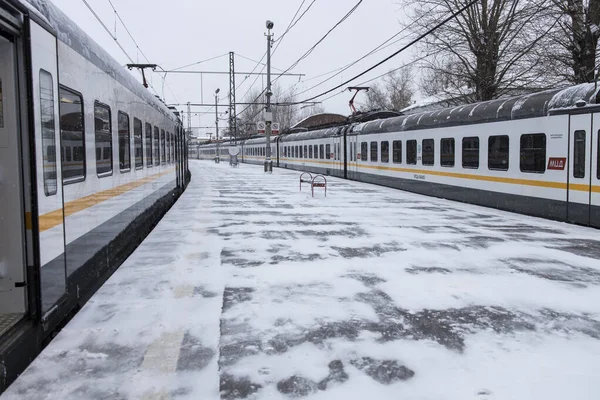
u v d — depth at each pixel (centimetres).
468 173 1524
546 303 573
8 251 401
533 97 1241
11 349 371
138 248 883
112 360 418
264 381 385
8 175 394
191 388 372
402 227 1097
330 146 3030
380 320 517
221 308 552
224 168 4634
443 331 488
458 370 404
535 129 1211
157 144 1285
